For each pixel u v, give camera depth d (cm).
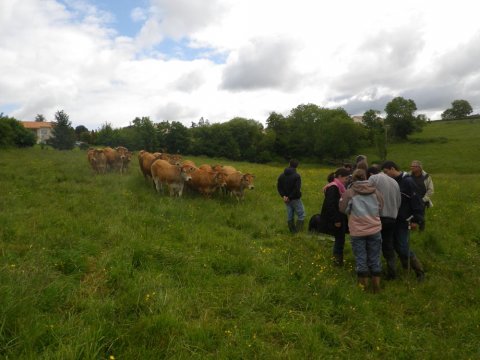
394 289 630
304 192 1617
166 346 413
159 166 1321
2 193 1123
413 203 679
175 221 924
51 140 5306
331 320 518
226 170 1555
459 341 480
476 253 841
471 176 3228
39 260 586
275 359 408
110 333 419
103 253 651
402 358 441
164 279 571
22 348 378
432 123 11725
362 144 7900
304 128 8138
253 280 606
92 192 1246
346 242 884
